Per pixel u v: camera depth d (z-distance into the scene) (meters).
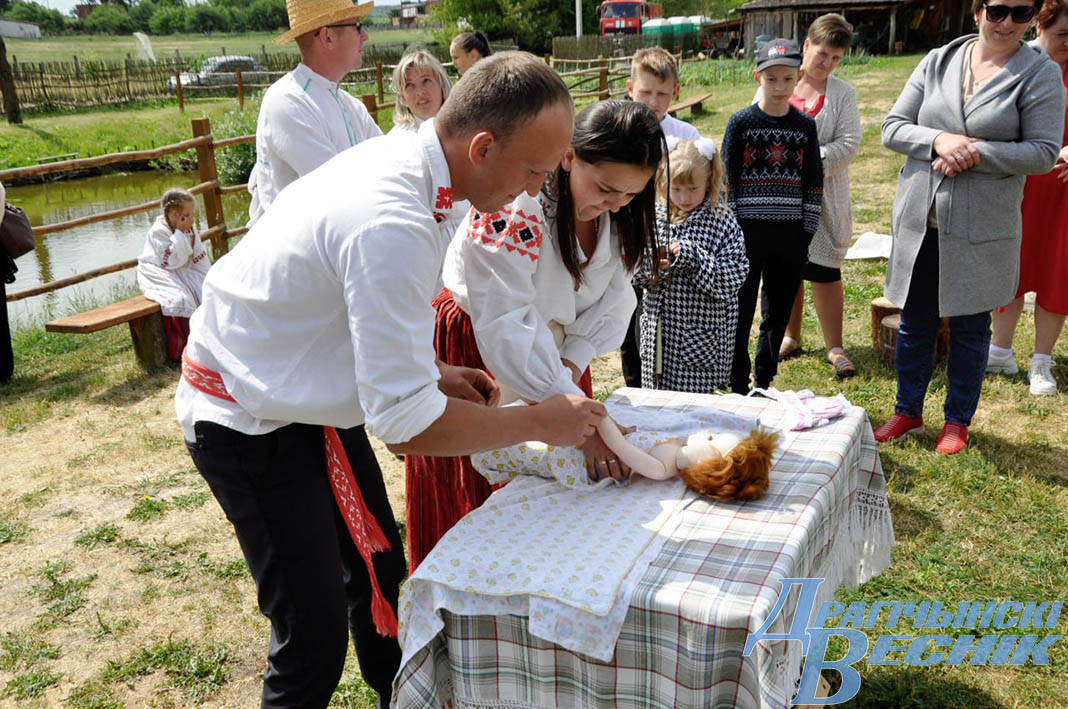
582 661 1.71
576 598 1.64
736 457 1.94
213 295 1.79
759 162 4.00
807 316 5.79
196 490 4.02
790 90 3.91
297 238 1.63
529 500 2.03
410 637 1.79
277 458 1.82
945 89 3.54
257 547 1.88
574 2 41.59
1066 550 3.15
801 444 2.24
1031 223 4.32
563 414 1.82
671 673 1.64
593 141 1.94
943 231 3.58
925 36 32.81
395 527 2.42
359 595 2.32
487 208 1.75
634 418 2.31
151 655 2.85
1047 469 3.72
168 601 3.17
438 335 2.47
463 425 1.70
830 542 2.08
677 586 1.63
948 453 3.86
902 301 3.79
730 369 3.84
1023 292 4.44
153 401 5.12
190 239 5.85
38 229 5.96
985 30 3.41
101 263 11.17
